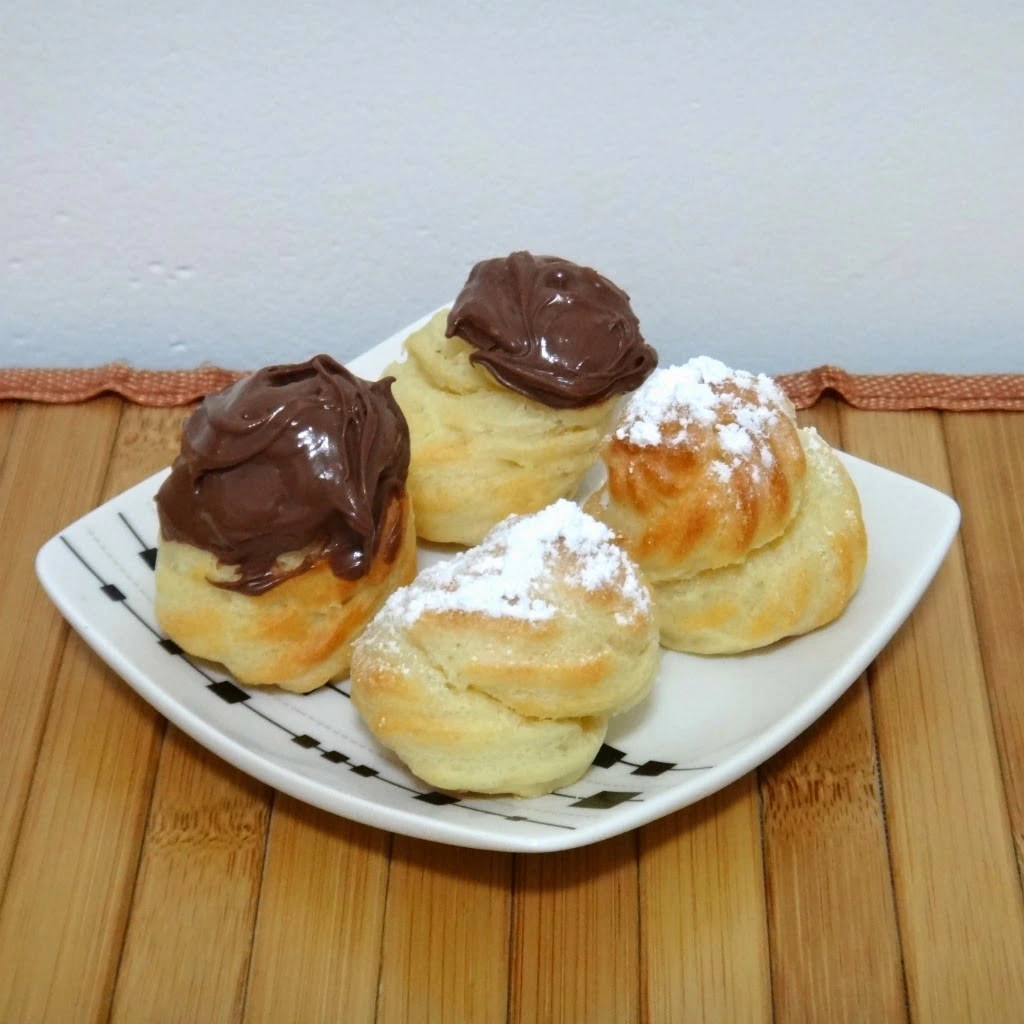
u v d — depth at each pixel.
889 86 0.36
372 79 0.36
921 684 0.28
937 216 0.38
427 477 0.30
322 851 0.25
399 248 0.39
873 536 0.29
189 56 0.35
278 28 0.34
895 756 0.26
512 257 0.30
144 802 0.26
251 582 0.26
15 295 0.39
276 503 0.25
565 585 0.24
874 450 0.34
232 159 0.37
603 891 0.24
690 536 0.27
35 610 0.29
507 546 0.25
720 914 0.24
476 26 0.35
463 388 0.30
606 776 0.25
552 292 0.29
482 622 0.24
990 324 0.40
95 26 0.34
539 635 0.24
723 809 0.26
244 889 0.24
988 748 0.27
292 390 0.26
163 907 0.24
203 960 0.23
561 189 0.38
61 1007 0.22
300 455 0.25
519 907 0.24
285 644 0.26
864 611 0.27
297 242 0.39
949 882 0.24
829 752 0.27
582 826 0.23
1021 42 0.35
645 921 0.24
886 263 0.39
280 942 0.24
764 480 0.27
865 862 0.25
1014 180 0.37
